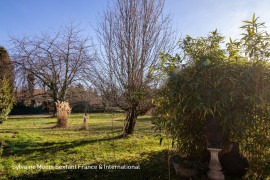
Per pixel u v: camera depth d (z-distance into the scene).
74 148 4.46
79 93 14.63
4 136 5.60
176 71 2.32
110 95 5.62
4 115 5.91
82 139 5.68
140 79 5.22
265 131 2.37
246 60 2.38
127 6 5.34
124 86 5.28
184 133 2.73
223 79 2.14
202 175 2.52
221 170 2.46
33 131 7.37
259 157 2.44
